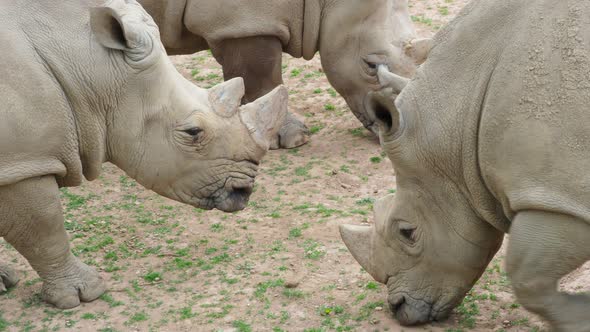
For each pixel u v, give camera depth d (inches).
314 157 655.1
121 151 451.5
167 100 444.5
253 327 439.2
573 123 330.6
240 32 612.7
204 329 441.1
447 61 378.0
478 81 365.4
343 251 513.0
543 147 337.1
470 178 373.1
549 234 343.0
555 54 335.9
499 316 433.1
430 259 401.7
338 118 725.3
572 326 354.6
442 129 376.2
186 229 553.9
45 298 467.8
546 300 354.6
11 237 445.1
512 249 353.4
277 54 633.0
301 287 474.9
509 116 345.4
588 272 462.0
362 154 655.1
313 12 621.3
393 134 385.1
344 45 626.2
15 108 413.7
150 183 459.2
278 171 633.6
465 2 943.0
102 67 433.4
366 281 476.7
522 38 346.6
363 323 433.4
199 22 619.5
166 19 631.8
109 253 522.0
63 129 428.8
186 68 856.9
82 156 448.1
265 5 610.5
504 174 351.6
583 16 334.3
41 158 426.0
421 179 390.3
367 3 612.1
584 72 329.7
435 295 409.4
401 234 406.6
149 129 445.7
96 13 421.1
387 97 373.7
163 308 462.6
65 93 430.6
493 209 375.2
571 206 335.6
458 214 387.5
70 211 581.6
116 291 481.4
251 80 637.9
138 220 568.1
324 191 601.9
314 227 547.5
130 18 439.5
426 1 955.3
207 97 456.4
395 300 417.1
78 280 467.8
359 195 595.8
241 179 461.4
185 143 447.5
